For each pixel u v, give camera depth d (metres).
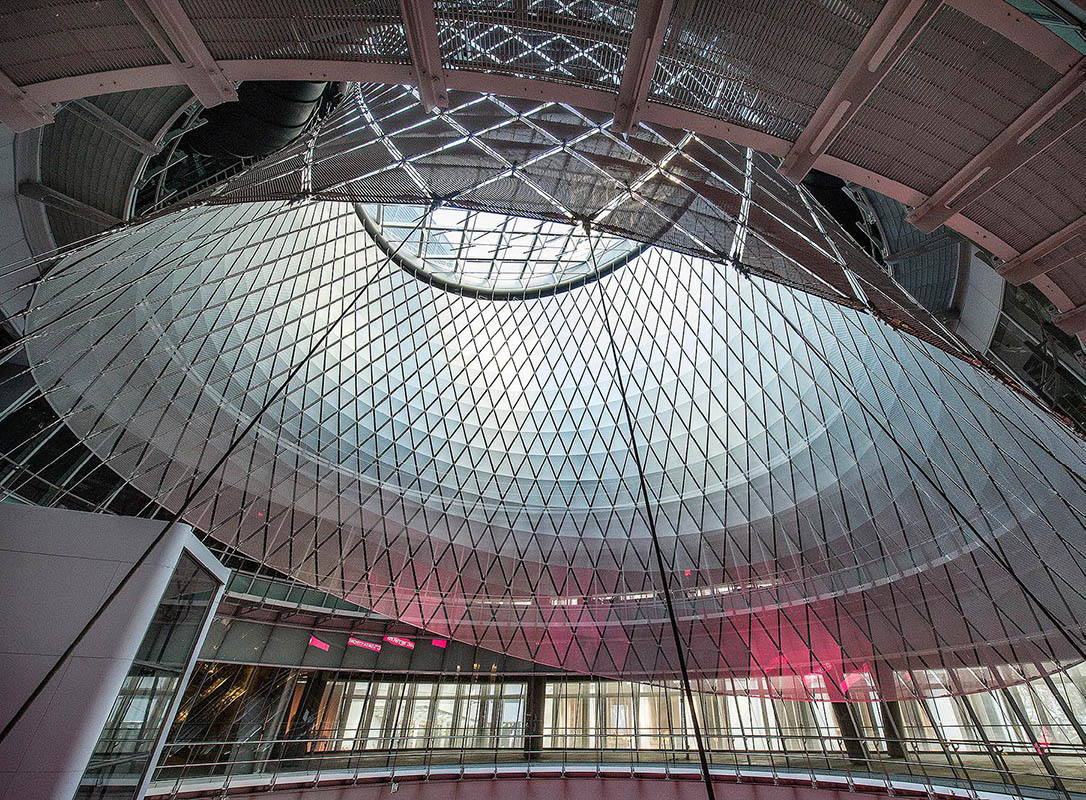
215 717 21.34
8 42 5.10
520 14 5.62
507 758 21.55
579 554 26.25
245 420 20.67
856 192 17.30
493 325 28.72
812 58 5.54
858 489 21.38
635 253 27.19
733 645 23.59
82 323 15.43
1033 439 15.89
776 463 23.72
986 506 17.61
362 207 25.02
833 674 21.36
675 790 19.66
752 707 26.86
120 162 13.44
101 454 16.48
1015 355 15.67
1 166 11.55
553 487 27.30
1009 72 5.26
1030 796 14.36
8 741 7.07
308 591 25.03
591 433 27.78
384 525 23.81
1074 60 4.84
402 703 26.92
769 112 6.08
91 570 8.31
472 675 28.73
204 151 19.39
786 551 23.08
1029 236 6.83
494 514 26.33
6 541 8.09
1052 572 15.91
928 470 19.41
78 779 7.17
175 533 9.05
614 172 13.16
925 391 19.33
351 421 24.30
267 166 13.70
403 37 5.66
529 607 25.41
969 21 5.02
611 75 5.99
